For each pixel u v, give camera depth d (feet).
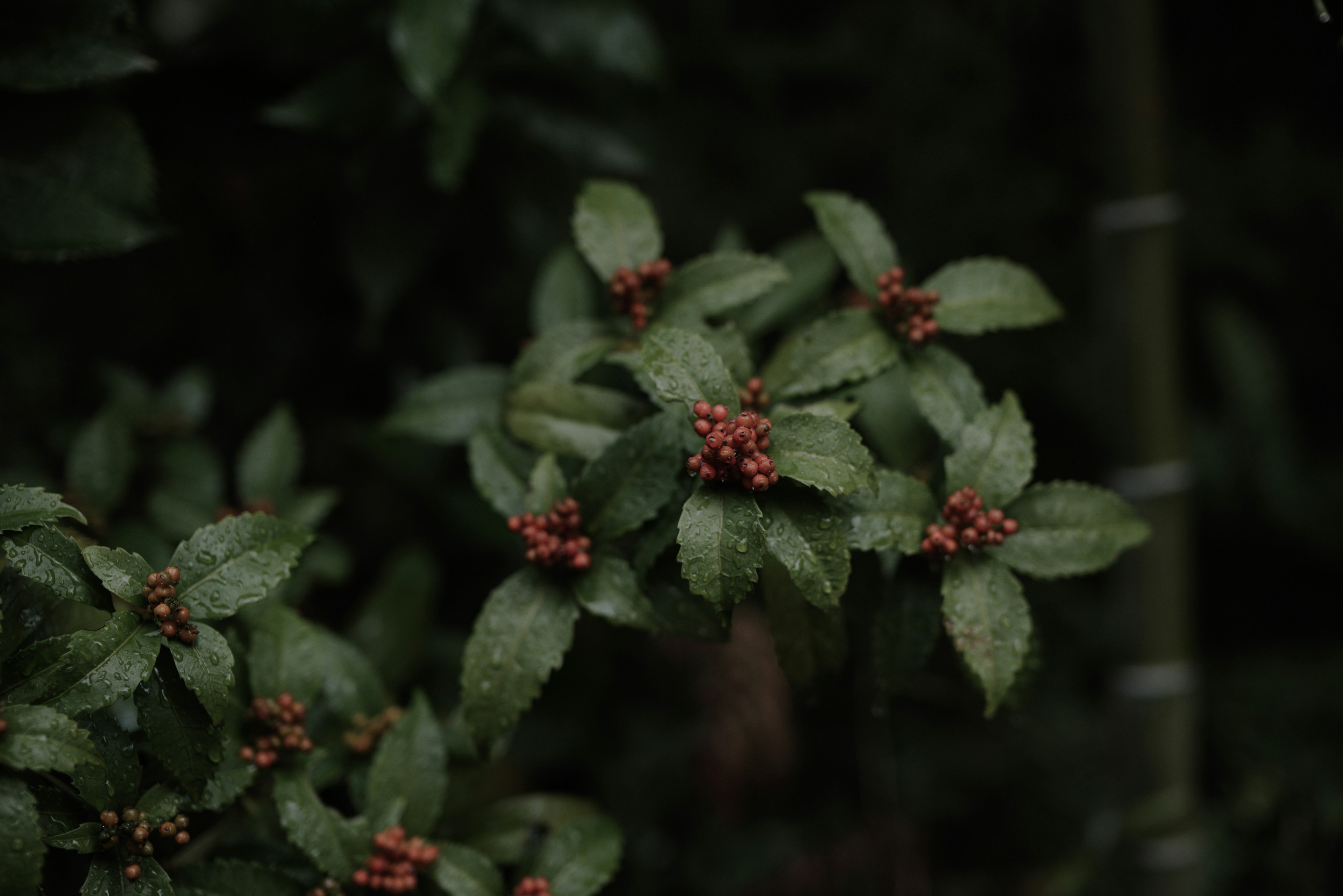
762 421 3.62
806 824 6.20
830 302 4.62
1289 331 7.54
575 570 3.79
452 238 4.90
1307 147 7.25
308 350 4.97
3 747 3.52
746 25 7.54
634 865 5.75
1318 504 7.11
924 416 3.88
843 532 3.64
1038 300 3.94
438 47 4.39
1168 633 4.67
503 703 3.75
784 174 6.64
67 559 3.63
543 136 4.77
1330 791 6.11
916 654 3.80
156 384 5.12
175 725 3.65
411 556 4.48
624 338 3.99
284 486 4.46
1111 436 4.65
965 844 6.52
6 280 4.82
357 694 4.02
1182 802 4.75
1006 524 3.74
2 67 4.02
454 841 4.00
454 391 4.25
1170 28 6.94
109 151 4.10
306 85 4.53
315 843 3.78
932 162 7.02
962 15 6.89
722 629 3.75
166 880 3.64
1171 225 4.52
